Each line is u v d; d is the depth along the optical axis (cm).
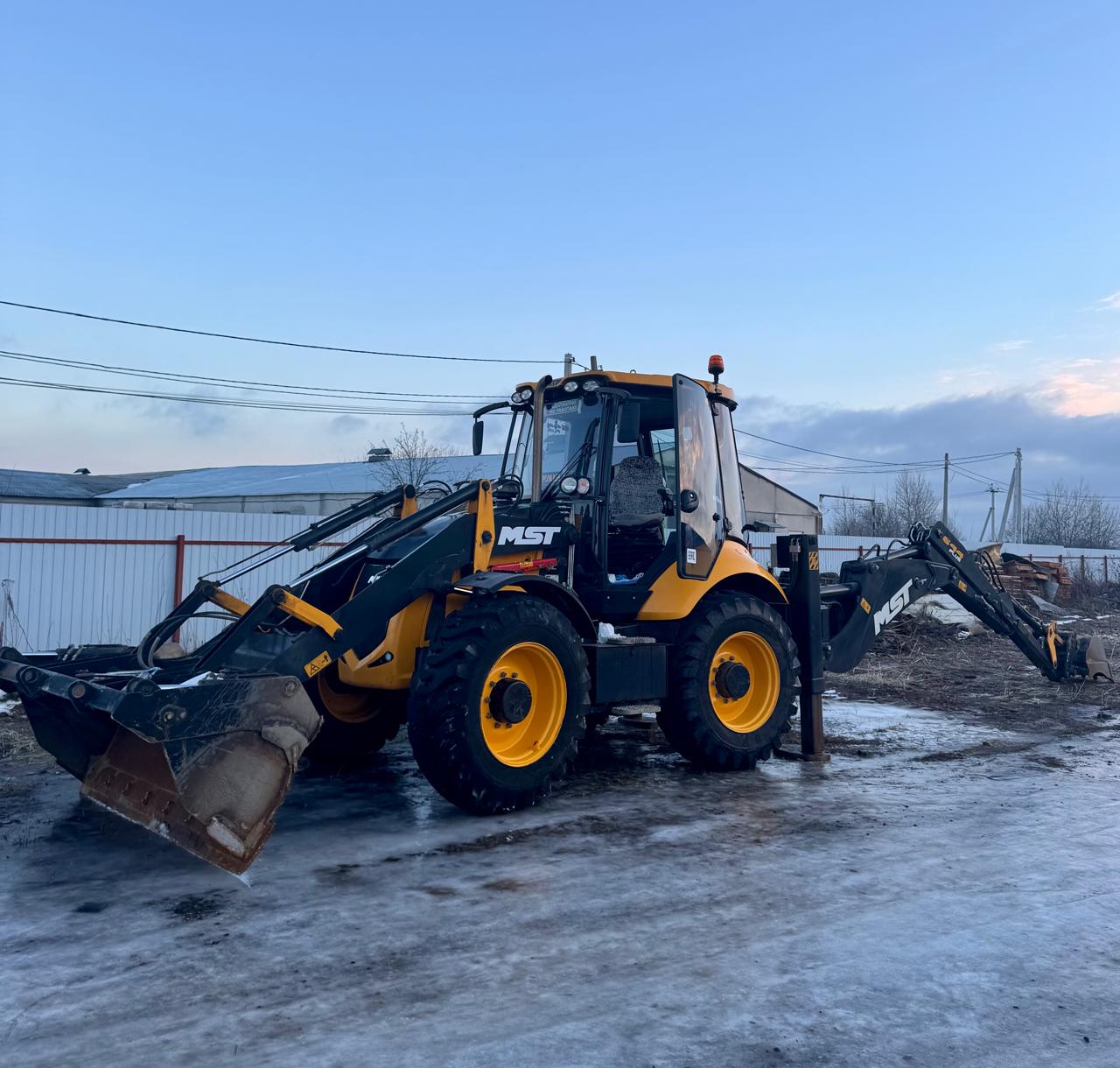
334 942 369
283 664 493
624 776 652
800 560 729
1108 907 410
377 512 644
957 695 1015
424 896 419
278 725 441
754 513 3027
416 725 529
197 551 1298
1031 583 2167
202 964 349
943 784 631
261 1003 319
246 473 3472
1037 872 454
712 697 667
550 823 535
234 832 429
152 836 505
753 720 684
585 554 643
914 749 748
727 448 741
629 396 640
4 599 1171
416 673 539
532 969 346
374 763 694
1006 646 1439
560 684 570
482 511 584
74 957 354
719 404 738
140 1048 290
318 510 2689
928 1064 284
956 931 382
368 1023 306
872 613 822
